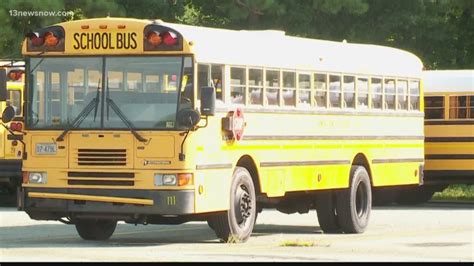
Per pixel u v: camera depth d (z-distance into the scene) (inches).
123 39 1759.4
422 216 2583.7
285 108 1979.6
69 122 1775.3
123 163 1745.8
